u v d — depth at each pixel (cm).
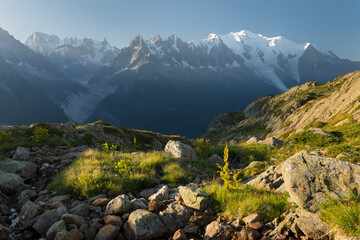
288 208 568
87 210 633
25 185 963
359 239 375
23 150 1389
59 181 901
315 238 442
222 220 559
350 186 486
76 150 1706
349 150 1388
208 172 1340
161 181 1009
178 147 1595
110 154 1415
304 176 534
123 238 533
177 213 602
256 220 521
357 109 3916
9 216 685
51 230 521
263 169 1213
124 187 809
